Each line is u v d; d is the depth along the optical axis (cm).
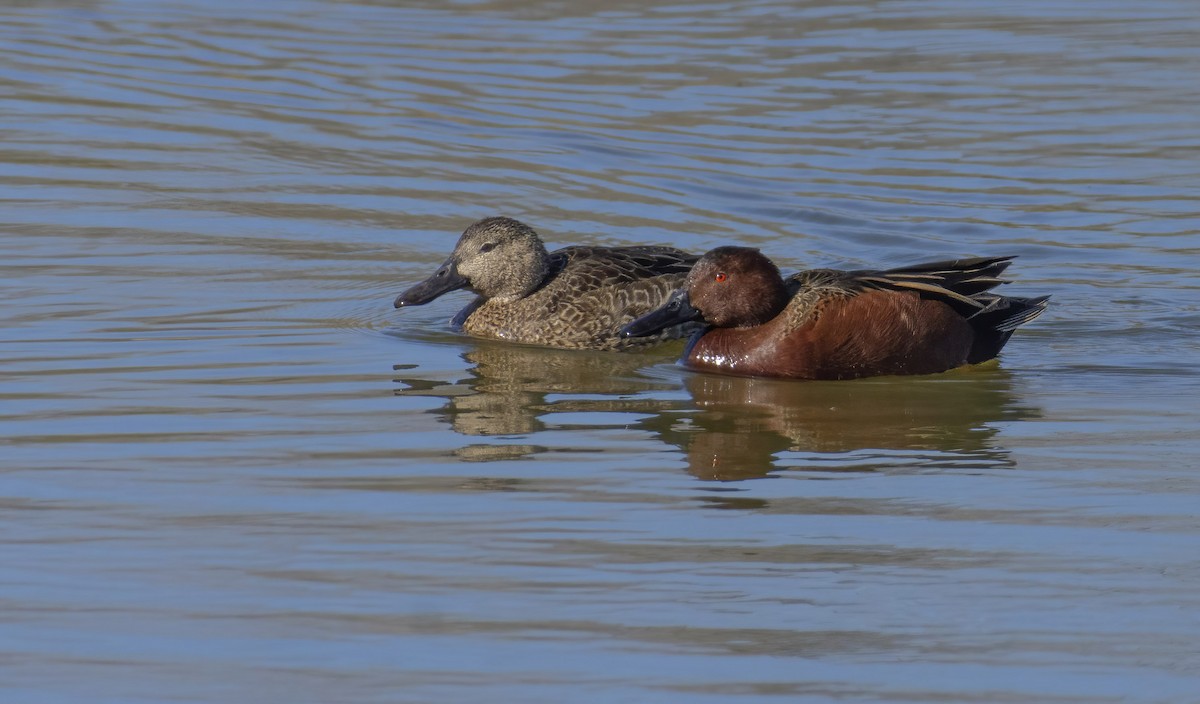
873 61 2811
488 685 805
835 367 1437
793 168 2214
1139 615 891
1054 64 2781
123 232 1906
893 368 1445
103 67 2747
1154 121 2420
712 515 1054
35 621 880
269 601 907
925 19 3155
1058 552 986
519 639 859
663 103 2550
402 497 1085
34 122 2409
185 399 1320
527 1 3275
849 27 3081
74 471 1128
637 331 1473
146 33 3000
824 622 884
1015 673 822
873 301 1434
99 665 828
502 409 1321
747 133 2386
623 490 1109
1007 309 1477
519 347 1562
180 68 2758
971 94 2591
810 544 1001
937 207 2042
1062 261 1838
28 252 1808
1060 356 1505
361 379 1407
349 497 1084
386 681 810
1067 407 1334
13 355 1441
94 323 1555
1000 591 924
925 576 948
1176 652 845
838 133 2381
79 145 2300
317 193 2105
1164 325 1603
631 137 2372
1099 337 1567
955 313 1457
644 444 1226
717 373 1465
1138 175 2164
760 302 1467
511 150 2314
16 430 1222
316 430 1243
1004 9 3247
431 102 2562
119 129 2392
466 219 2008
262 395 1339
